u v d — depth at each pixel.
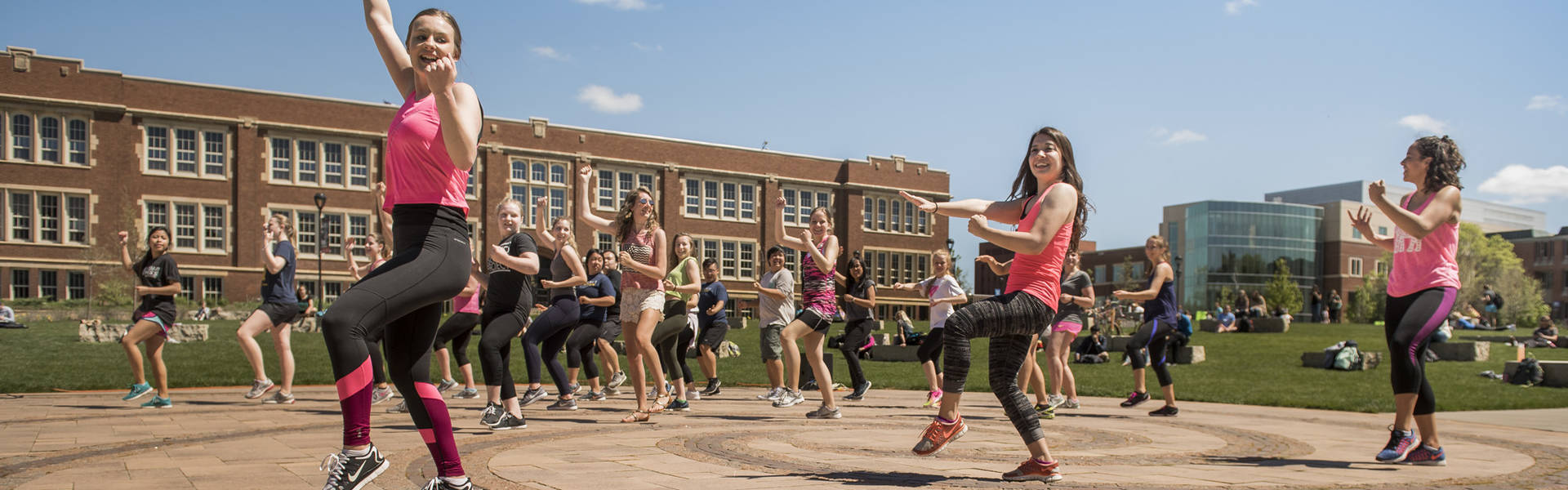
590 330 10.20
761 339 10.88
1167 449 6.27
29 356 16.77
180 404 9.38
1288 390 12.91
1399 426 5.65
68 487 4.38
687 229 58.03
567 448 5.93
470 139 3.53
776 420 8.17
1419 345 5.59
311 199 48.28
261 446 5.94
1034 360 8.61
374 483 4.42
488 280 7.34
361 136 49.31
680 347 11.41
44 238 43.78
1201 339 27.66
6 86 42.97
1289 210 93.31
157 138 45.88
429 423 3.79
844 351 11.23
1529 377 14.21
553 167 53.81
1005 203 5.11
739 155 60.09
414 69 3.67
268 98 47.75
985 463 5.38
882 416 8.70
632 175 56.53
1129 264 85.81
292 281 9.68
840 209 63.59
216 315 41.16
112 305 40.94
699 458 5.45
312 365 15.53
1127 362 18.62
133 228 44.09
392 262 3.63
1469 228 89.69
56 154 44.06
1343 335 30.14
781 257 10.89
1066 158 4.82
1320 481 4.84
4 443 6.05
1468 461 5.82
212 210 46.59
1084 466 5.34
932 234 67.06
